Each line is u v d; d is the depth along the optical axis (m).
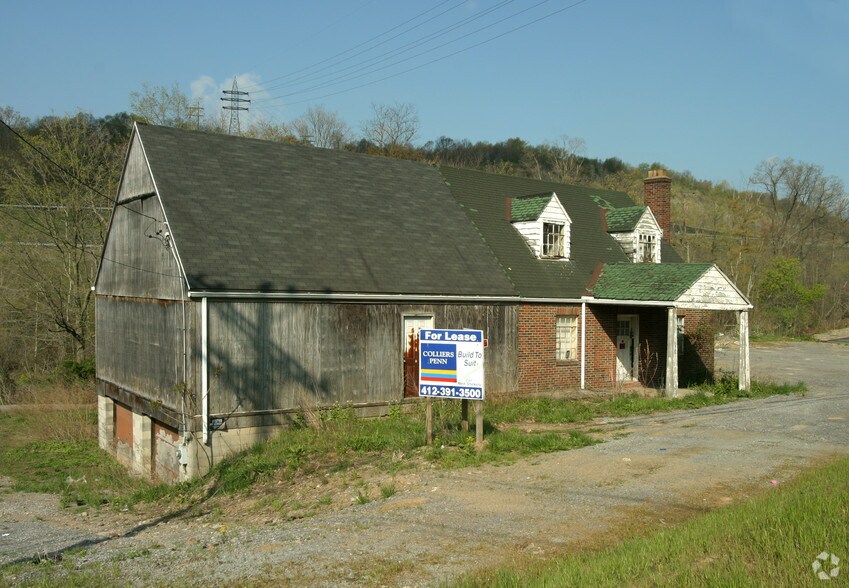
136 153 18.92
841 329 63.66
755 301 61.09
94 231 35.12
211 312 15.24
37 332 35.28
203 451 15.08
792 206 75.38
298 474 12.98
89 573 7.96
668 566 6.24
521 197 24.45
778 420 15.67
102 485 17.47
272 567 7.55
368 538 8.34
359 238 18.83
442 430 14.42
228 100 60.34
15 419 27.67
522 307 20.81
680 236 67.44
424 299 18.31
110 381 21.25
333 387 16.86
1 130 39.84
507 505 9.38
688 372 25.88
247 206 17.78
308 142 58.66
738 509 7.96
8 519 13.73
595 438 13.68
